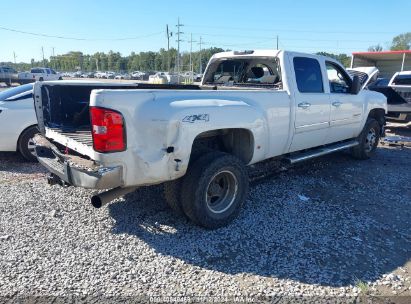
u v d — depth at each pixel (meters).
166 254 3.61
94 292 3.02
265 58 5.48
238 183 4.23
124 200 4.90
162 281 3.19
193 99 3.87
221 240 3.90
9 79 42.78
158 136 3.54
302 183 5.79
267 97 4.68
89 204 4.77
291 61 5.23
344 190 5.55
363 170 6.71
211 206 4.15
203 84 6.67
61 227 4.12
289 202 4.97
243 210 4.66
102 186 3.39
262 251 3.70
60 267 3.35
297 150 5.54
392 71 28.73
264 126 4.57
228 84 6.31
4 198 4.95
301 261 3.53
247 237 3.98
